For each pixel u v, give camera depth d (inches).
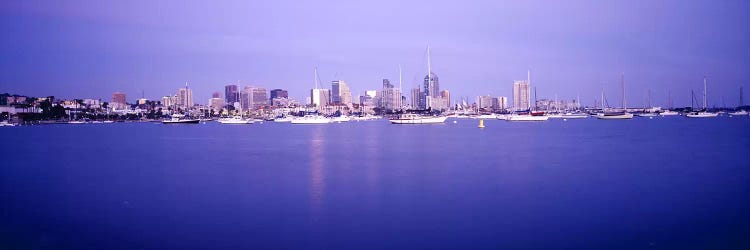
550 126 7701.8
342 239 1209.4
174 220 1393.9
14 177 2202.3
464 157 2893.7
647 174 2139.5
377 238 1218.0
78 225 1354.6
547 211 1462.8
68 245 1190.9
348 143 4168.3
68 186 1948.8
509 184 1908.2
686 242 1171.9
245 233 1264.8
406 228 1300.4
